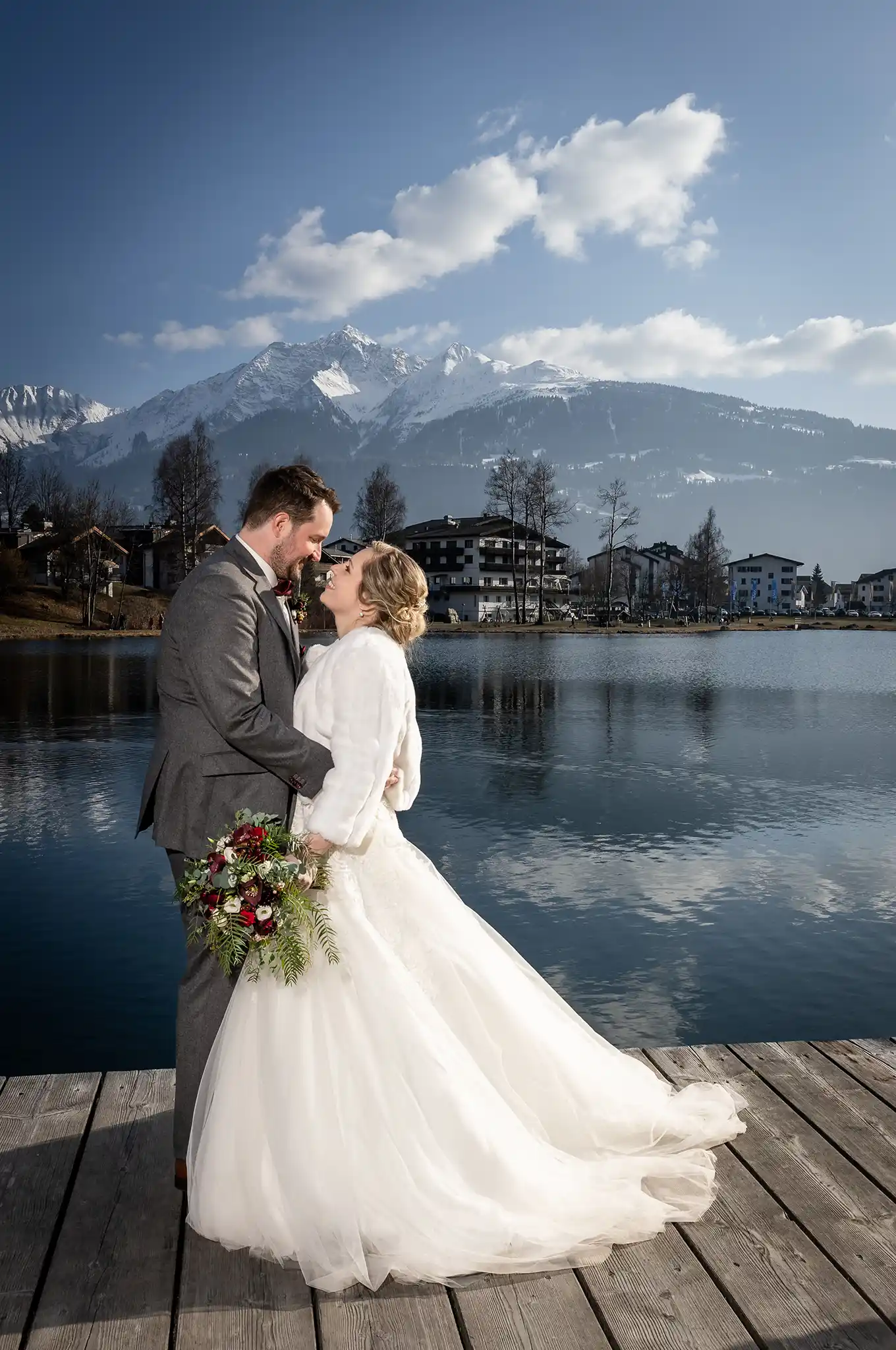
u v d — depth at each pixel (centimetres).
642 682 3080
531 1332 219
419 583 281
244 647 265
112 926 732
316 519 281
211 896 246
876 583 17825
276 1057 246
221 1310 226
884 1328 220
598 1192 261
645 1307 227
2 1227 255
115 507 8994
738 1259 245
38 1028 561
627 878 884
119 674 3159
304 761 264
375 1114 246
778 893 838
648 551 14775
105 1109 319
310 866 257
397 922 270
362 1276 231
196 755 271
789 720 2108
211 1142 244
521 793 1287
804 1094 333
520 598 9512
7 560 6588
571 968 664
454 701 2491
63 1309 225
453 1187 246
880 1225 259
